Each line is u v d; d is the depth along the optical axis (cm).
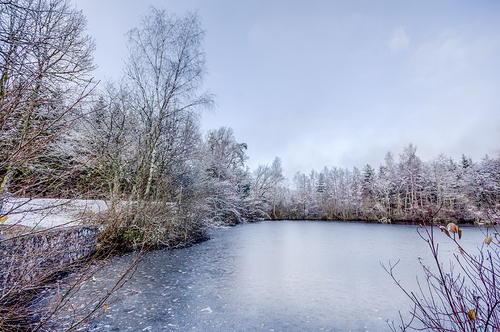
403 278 702
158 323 409
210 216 1738
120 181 968
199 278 677
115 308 455
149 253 975
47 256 284
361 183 4769
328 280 683
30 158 238
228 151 3017
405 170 4053
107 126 951
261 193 4319
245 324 418
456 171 3803
